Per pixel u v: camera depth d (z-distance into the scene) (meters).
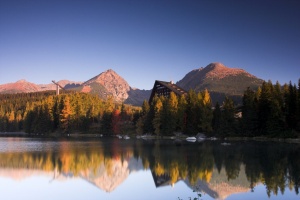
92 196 32.75
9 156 65.00
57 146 91.00
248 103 111.25
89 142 109.56
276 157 57.41
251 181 38.12
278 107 98.31
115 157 63.38
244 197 31.34
